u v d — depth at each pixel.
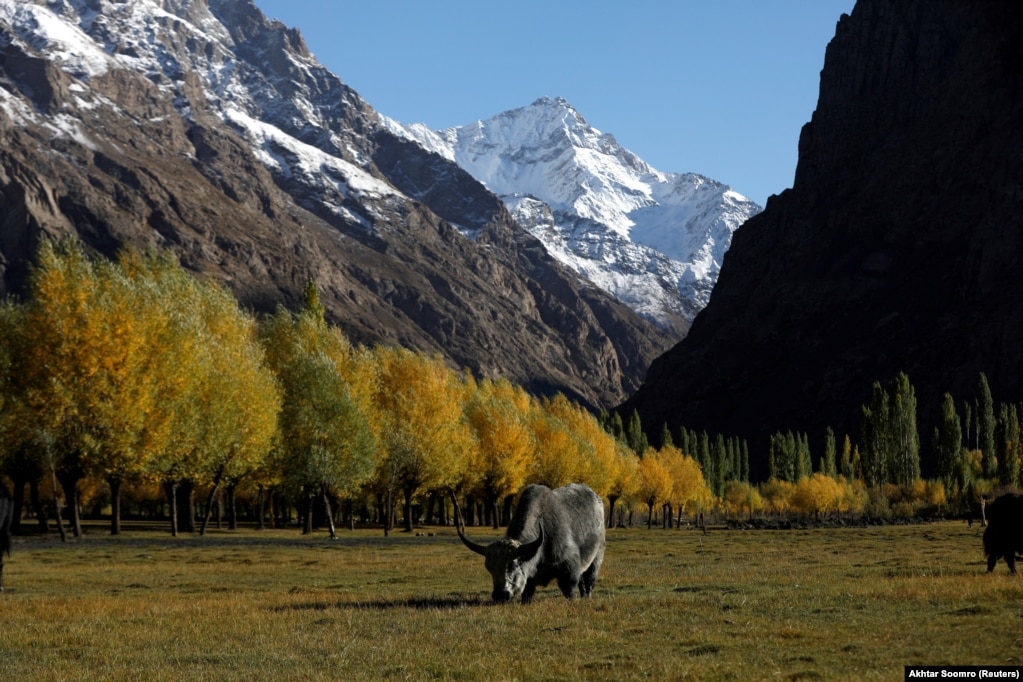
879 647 15.06
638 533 87.38
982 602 19.16
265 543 54.78
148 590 27.03
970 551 42.03
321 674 13.86
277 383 68.75
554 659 14.77
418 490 80.19
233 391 60.97
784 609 19.45
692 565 36.22
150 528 74.69
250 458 63.53
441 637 16.91
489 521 102.25
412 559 40.75
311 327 77.56
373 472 69.38
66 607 21.78
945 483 135.25
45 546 48.38
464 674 13.89
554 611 19.91
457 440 79.38
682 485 129.12
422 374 79.06
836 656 14.55
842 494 128.50
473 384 103.12
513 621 18.58
